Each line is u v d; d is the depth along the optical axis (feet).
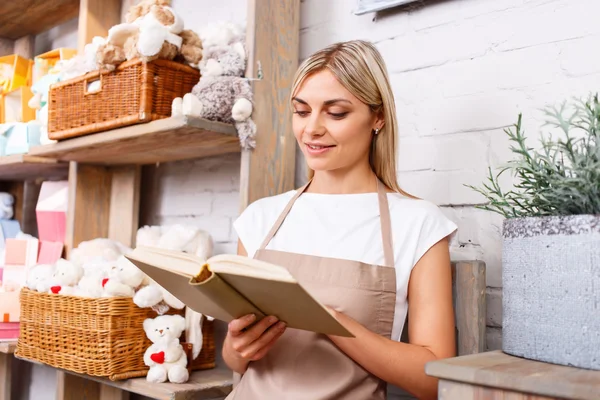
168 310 4.84
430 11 4.51
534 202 2.80
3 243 7.31
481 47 4.22
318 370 3.34
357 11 4.83
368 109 3.70
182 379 4.50
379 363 3.17
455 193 4.26
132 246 6.33
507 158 4.02
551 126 3.84
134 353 4.60
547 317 2.52
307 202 3.94
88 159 6.14
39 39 8.52
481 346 3.75
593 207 2.54
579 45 3.78
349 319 3.19
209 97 4.51
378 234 3.62
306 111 3.69
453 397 2.39
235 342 3.17
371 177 3.92
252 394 3.45
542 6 3.96
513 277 2.71
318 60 3.65
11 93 7.13
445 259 3.53
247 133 4.56
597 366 2.34
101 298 4.48
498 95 4.11
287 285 2.39
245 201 4.55
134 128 4.70
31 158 6.25
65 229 6.58
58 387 5.97
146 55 4.44
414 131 4.53
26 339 5.15
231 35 4.78
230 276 2.61
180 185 6.41
